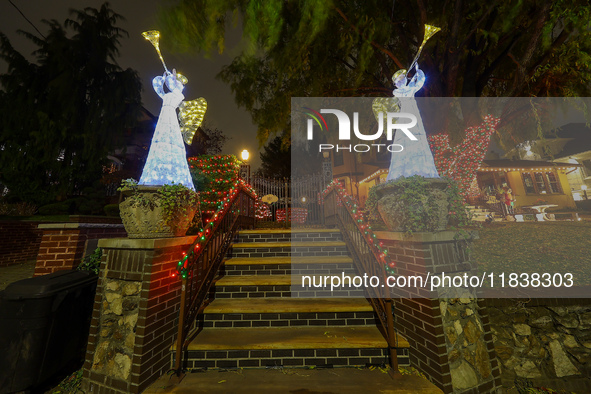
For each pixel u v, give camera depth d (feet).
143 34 10.35
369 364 8.63
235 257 14.87
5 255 22.57
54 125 39.19
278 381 7.84
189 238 10.18
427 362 7.88
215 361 8.63
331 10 18.06
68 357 8.87
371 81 24.43
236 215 17.47
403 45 19.95
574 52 15.34
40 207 37.11
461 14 15.89
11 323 7.65
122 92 47.44
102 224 13.14
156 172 9.81
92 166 42.80
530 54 15.16
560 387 9.84
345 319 10.22
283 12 18.66
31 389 7.78
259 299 11.48
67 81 42.01
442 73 18.60
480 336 8.32
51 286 8.13
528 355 10.21
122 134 48.06
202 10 15.23
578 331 10.45
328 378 7.96
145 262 8.14
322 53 21.31
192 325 10.06
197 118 11.76
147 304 7.81
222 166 19.31
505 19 15.94
